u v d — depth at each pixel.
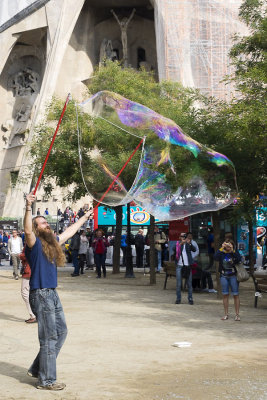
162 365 6.75
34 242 5.79
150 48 56.12
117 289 17.23
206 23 43.38
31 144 24.80
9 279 21.34
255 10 17.25
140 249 28.08
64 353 7.56
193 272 16.81
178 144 11.37
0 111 60.38
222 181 13.37
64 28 54.12
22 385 5.79
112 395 5.37
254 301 14.25
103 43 56.12
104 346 8.08
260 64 15.34
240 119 13.73
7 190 58.66
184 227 20.44
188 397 5.28
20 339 8.81
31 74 59.59
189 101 19.20
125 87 21.73
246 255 22.70
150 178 12.20
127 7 56.84
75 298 14.63
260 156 15.09
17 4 61.16
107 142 17.72
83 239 23.20
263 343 8.31
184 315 11.58
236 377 6.11
